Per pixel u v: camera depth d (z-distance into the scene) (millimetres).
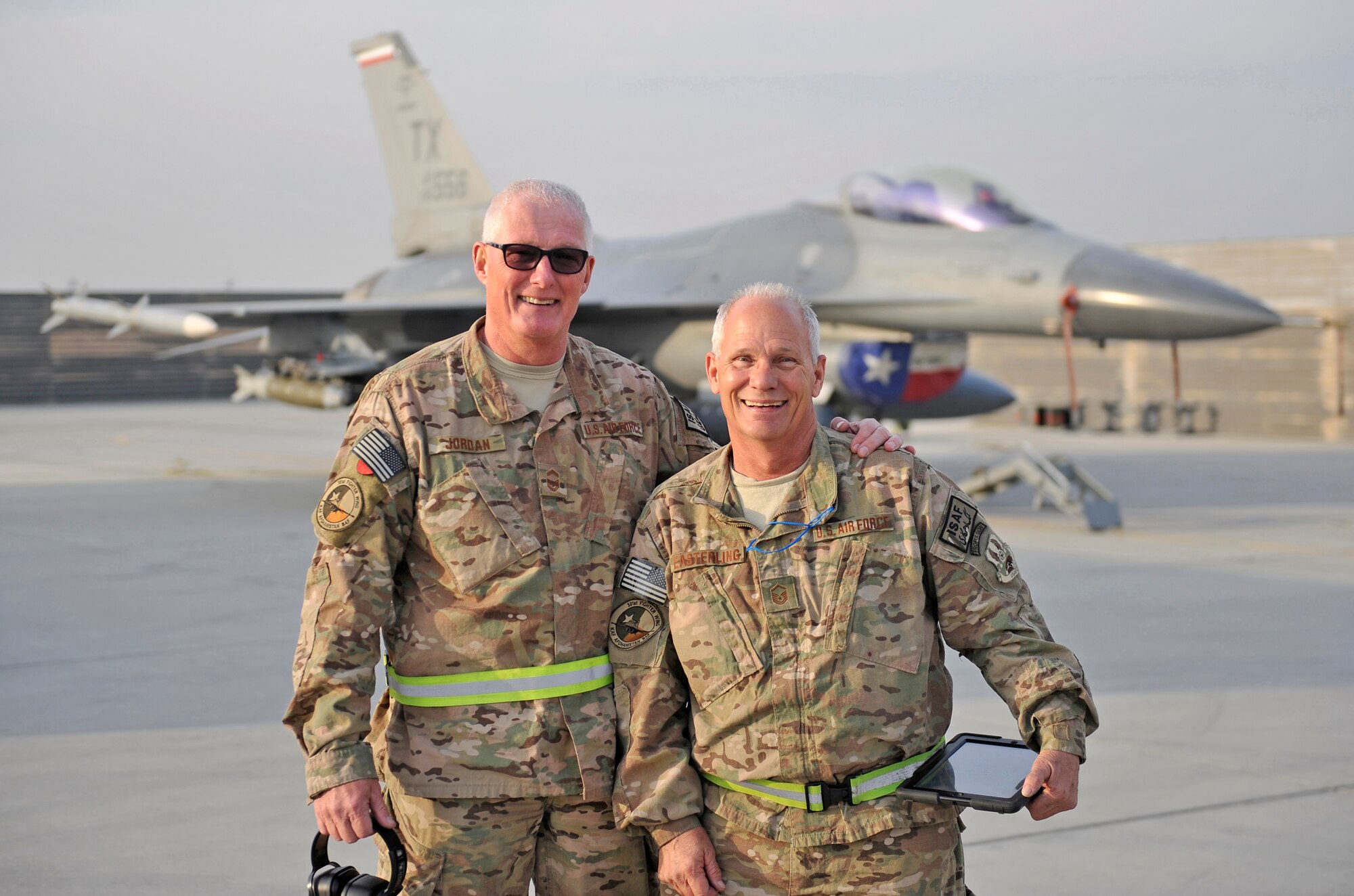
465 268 18609
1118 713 5773
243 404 39312
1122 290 12453
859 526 2535
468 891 2629
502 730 2625
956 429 29250
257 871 3990
